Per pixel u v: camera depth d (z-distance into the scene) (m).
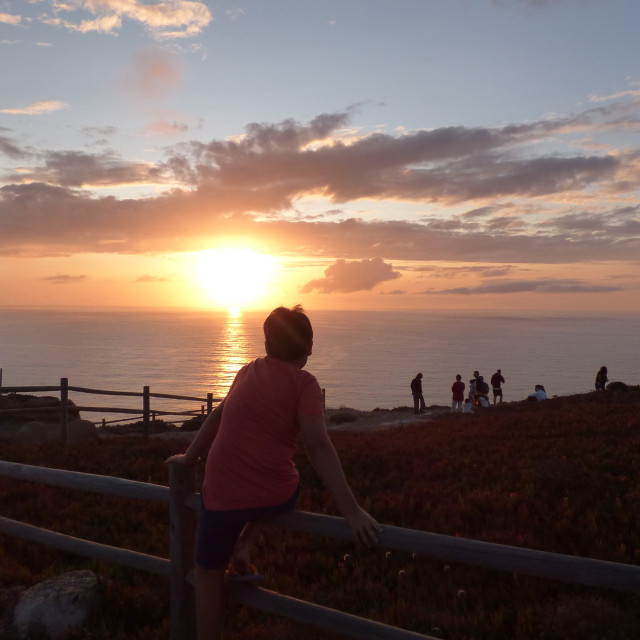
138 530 7.54
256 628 4.64
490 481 9.70
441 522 7.59
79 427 18.16
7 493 8.77
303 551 6.70
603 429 14.89
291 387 3.04
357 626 3.12
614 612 4.71
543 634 4.61
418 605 5.31
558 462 10.23
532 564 2.54
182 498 3.85
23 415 21.38
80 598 4.79
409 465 11.64
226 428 3.16
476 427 17.92
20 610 4.71
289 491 3.11
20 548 6.54
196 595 3.32
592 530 6.85
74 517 7.90
